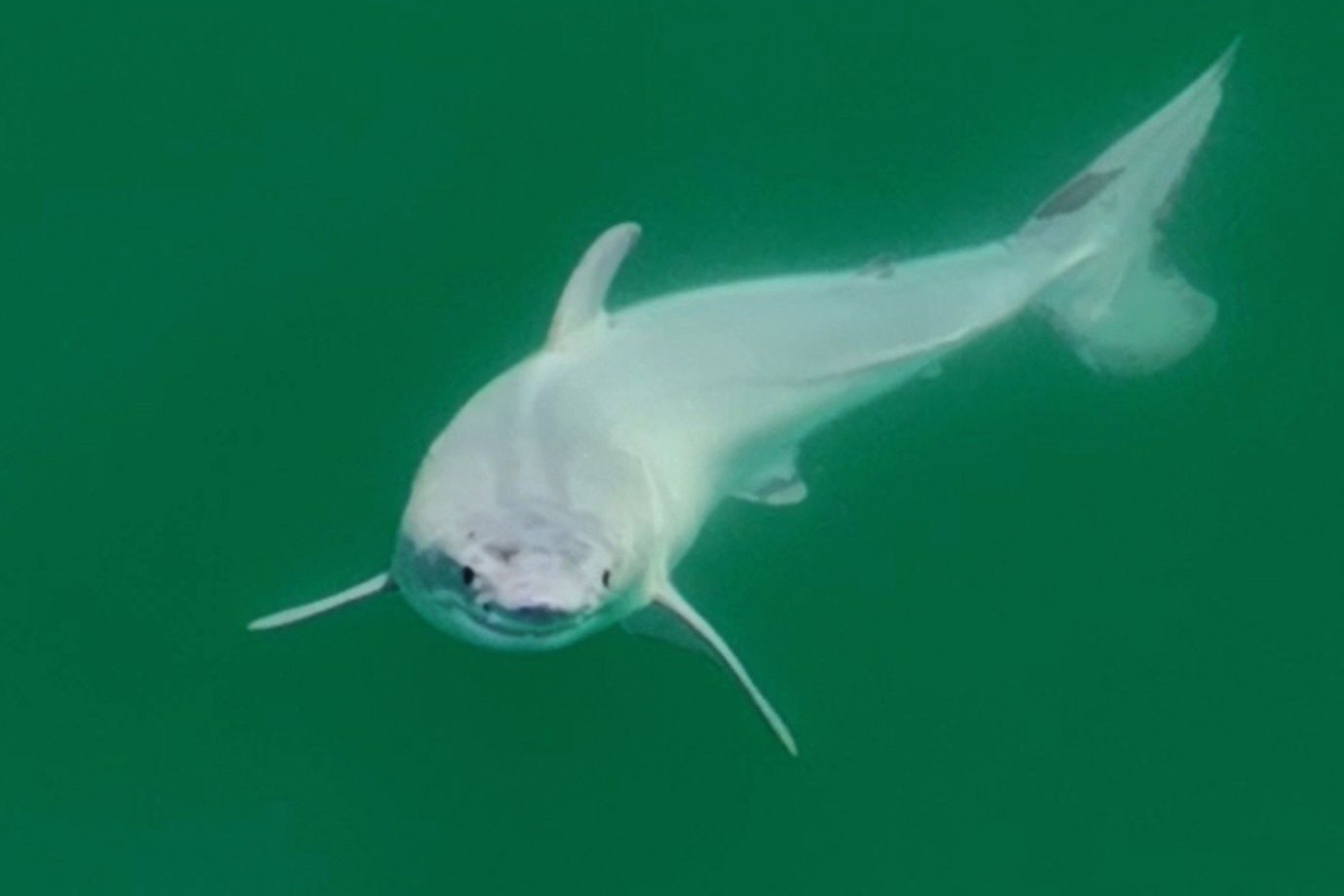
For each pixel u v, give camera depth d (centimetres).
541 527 1073
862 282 1491
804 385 1411
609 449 1215
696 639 1264
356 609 1424
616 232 1357
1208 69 1788
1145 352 1625
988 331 1550
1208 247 1677
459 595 1061
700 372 1348
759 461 1416
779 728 1207
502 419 1205
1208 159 1677
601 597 1063
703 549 1485
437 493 1139
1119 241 1644
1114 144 1656
